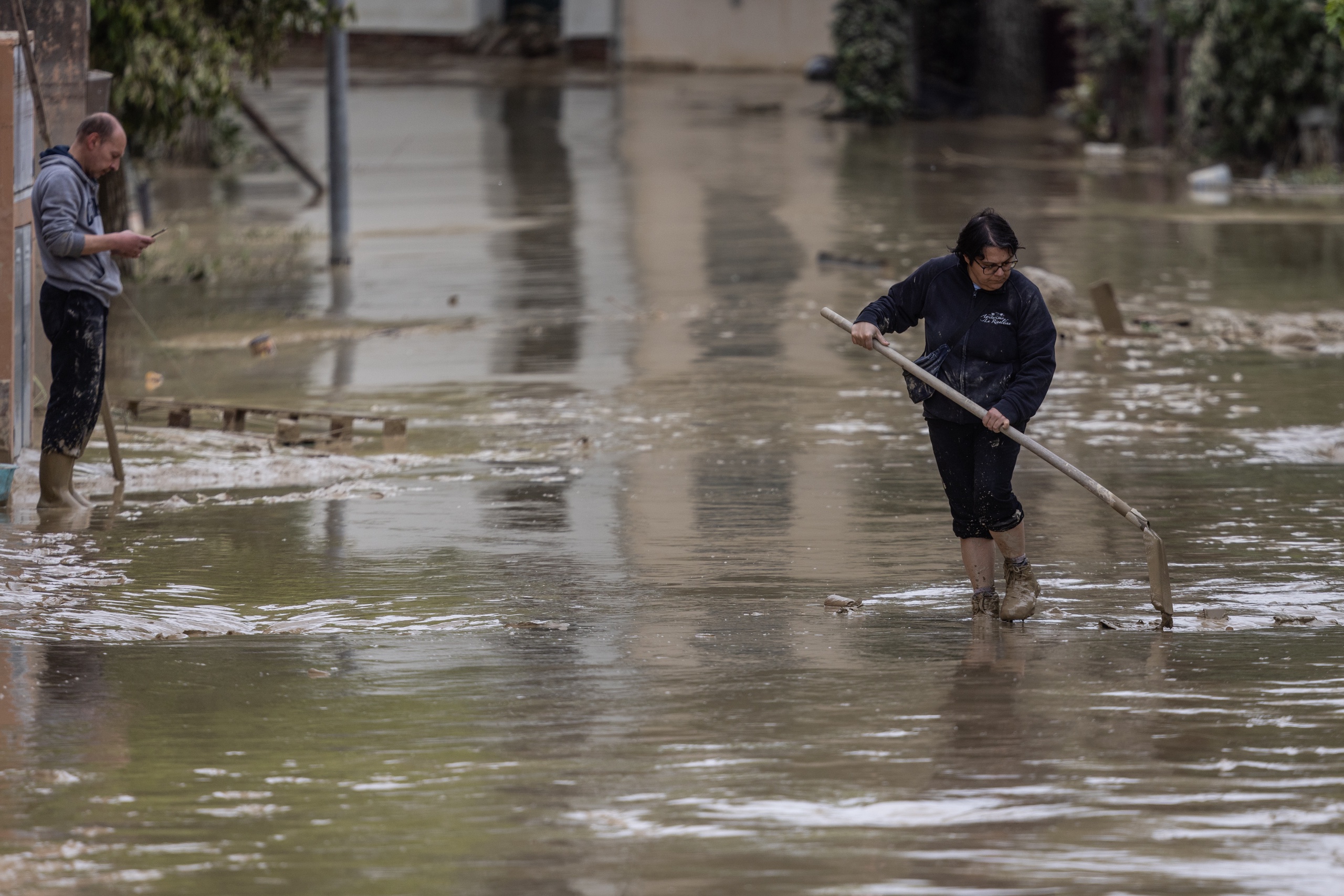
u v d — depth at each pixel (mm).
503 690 14812
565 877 10398
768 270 52719
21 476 24812
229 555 20547
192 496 24297
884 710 14039
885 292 47719
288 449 27953
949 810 11523
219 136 89625
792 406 31750
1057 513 22688
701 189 77125
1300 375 34531
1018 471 25703
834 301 46219
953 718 13766
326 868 10555
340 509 23375
